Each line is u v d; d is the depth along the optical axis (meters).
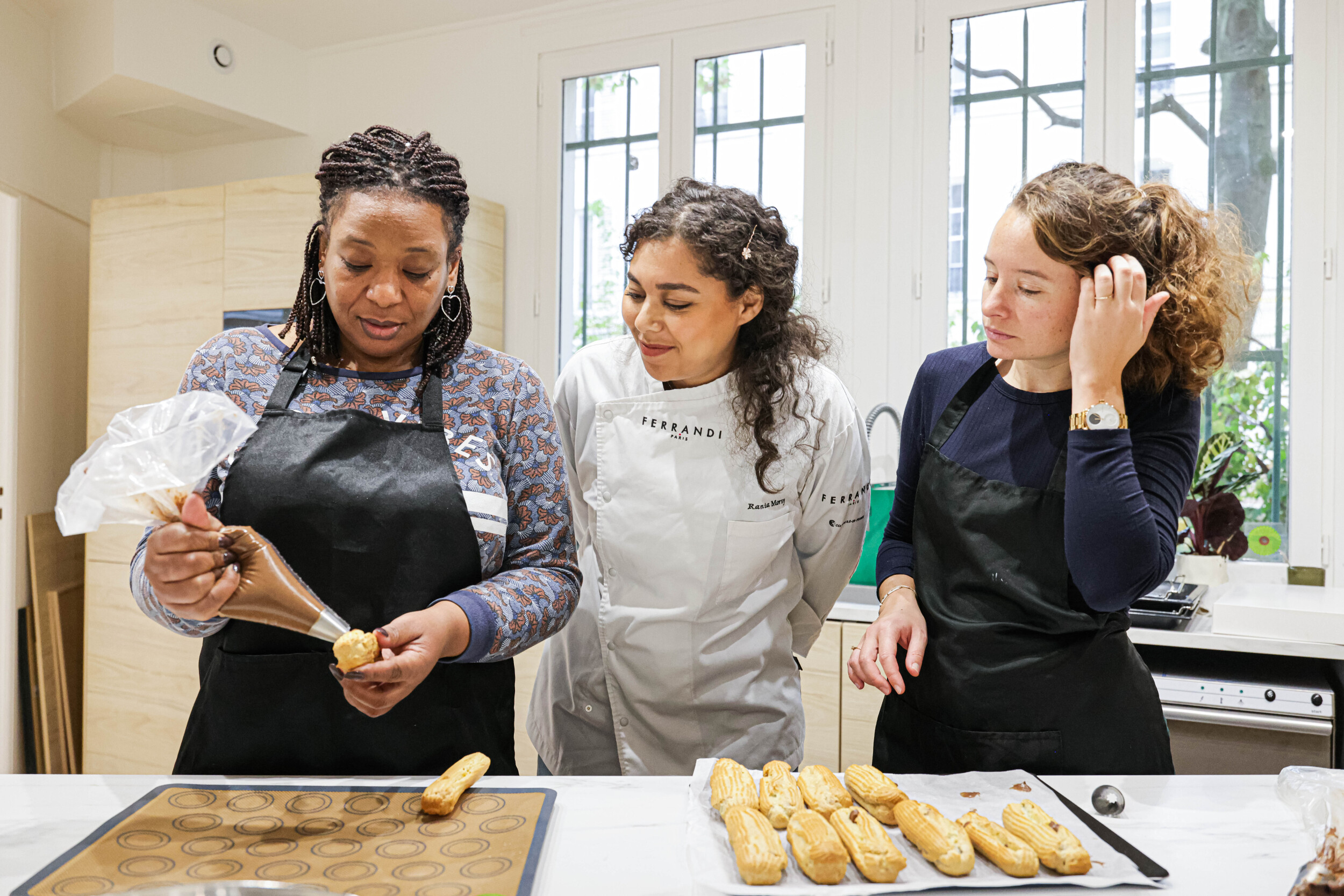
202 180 3.80
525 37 3.30
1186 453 1.11
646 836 0.88
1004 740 1.12
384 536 1.05
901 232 2.87
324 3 3.23
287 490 1.04
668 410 1.39
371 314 1.04
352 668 0.84
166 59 3.13
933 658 1.18
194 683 3.07
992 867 0.79
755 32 3.01
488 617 0.99
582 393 1.51
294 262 2.95
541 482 1.16
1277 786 0.97
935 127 2.83
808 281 2.97
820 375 1.42
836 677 2.35
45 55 3.34
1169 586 2.25
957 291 2.84
